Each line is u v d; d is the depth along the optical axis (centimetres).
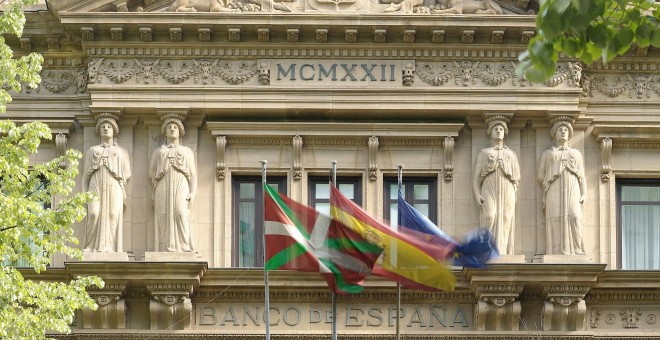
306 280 4859
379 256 4581
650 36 2667
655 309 4925
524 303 4891
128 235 4916
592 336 4859
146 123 4975
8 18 4331
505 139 4988
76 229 4919
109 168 4903
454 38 4975
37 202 4369
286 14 4922
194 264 4784
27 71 4334
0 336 4122
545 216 4938
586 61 2745
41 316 4231
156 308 4822
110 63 4962
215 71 4972
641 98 5034
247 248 4959
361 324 4891
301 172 4959
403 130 4969
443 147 4975
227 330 4859
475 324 4884
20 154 4278
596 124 5019
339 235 4581
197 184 4947
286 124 4950
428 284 4594
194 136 4975
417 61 4991
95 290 4809
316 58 4984
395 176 4978
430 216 4984
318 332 4850
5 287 4172
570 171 4934
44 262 4272
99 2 4916
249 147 4975
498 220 4903
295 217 4600
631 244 5019
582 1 2542
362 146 4984
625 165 5025
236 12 4941
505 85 4975
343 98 4959
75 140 5006
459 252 4591
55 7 4922
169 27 4922
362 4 4997
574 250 4903
